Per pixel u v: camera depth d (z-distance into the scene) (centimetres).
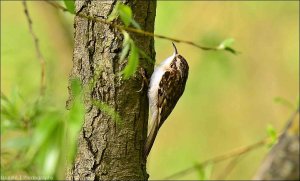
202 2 1559
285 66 1648
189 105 1653
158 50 1544
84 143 693
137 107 701
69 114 499
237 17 1580
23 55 1395
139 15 696
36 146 501
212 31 1462
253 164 1595
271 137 838
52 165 502
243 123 1656
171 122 1673
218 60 1537
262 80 1644
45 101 806
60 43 1431
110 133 690
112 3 680
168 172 1644
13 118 744
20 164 729
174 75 876
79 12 690
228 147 1645
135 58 577
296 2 1633
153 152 1666
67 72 1314
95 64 686
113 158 695
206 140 1661
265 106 1653
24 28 1487
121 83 687
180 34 1539
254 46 1619
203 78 1577
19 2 1523
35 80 1112
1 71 1341
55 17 1434
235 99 1641
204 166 880
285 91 1645
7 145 515
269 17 1623
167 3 1549
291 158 547
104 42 683
